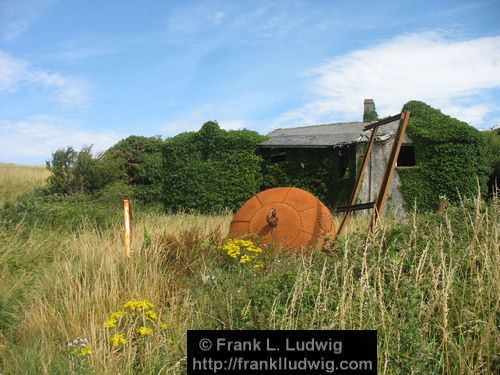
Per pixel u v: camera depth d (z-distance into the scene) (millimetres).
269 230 10148
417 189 22516
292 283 5938
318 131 28641
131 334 5930
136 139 28484
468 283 5520
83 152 26031
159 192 27359
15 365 5523
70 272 8023
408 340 4750
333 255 6434
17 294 8227
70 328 6434
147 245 9102
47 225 14266
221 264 8578
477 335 4871
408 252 6039
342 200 23297
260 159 25484
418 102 23766
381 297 5230
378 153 22797
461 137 21812
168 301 7223
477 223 6238
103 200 24391
